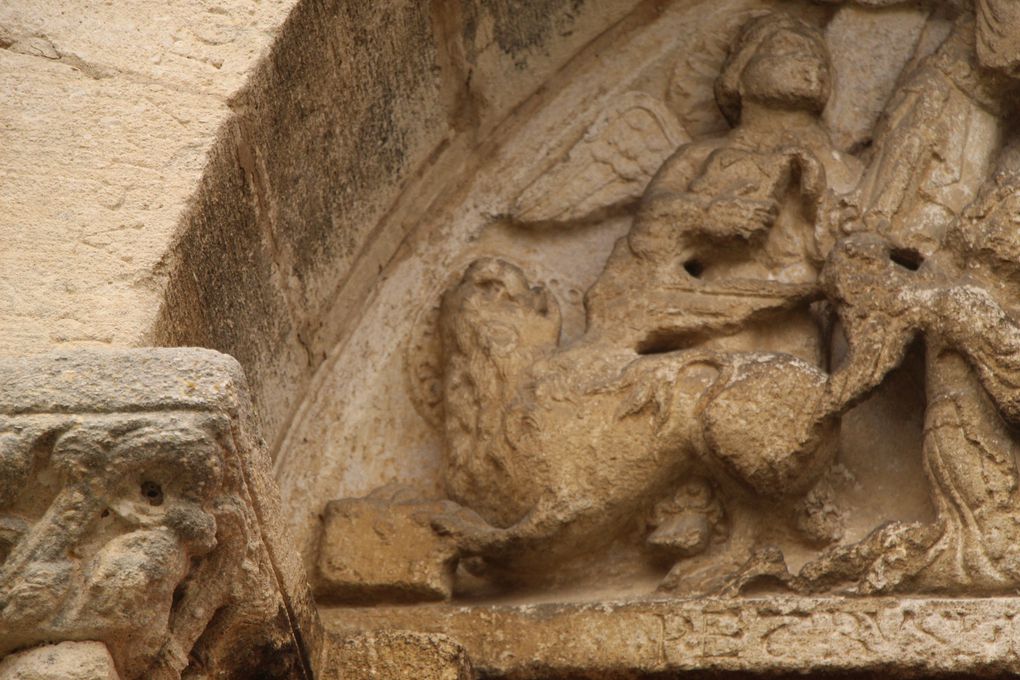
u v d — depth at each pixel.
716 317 5.90
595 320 5.97
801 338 5.96
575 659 5.42
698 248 6.07
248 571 4.36
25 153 5.00
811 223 6.07
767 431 5.54
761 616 5.37
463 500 5.84
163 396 4.01
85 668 3.97
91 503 4.00
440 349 6.23
